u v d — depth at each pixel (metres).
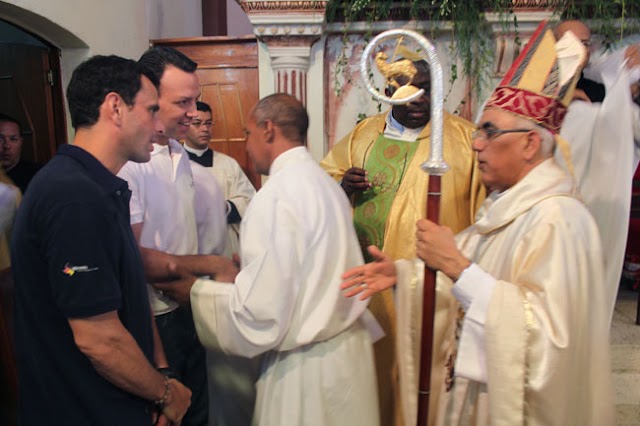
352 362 1.71
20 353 1.28
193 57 3.87
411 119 2.38
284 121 1.71
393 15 3.33
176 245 1.97
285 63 3.34
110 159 1.32
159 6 4.21
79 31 3.05
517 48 3.20
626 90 2.27
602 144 2.32
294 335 1.62
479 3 3.20
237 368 2.09
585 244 1.35
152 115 1.37
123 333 1.23
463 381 1.59
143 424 1.31
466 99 3.39
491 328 1.30
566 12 3.14
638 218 3.84
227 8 6.49
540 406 1.26
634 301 3.66
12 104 3.16
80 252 1.17
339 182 2.54
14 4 2.54
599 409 1.36
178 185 1.99
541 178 1.43
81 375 1.25
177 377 2.03
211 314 1.68
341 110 3.52
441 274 1.75
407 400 1.75
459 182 2.32
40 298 1.23
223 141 3.89
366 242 2.41
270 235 1.57
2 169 2.55
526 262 1.35
